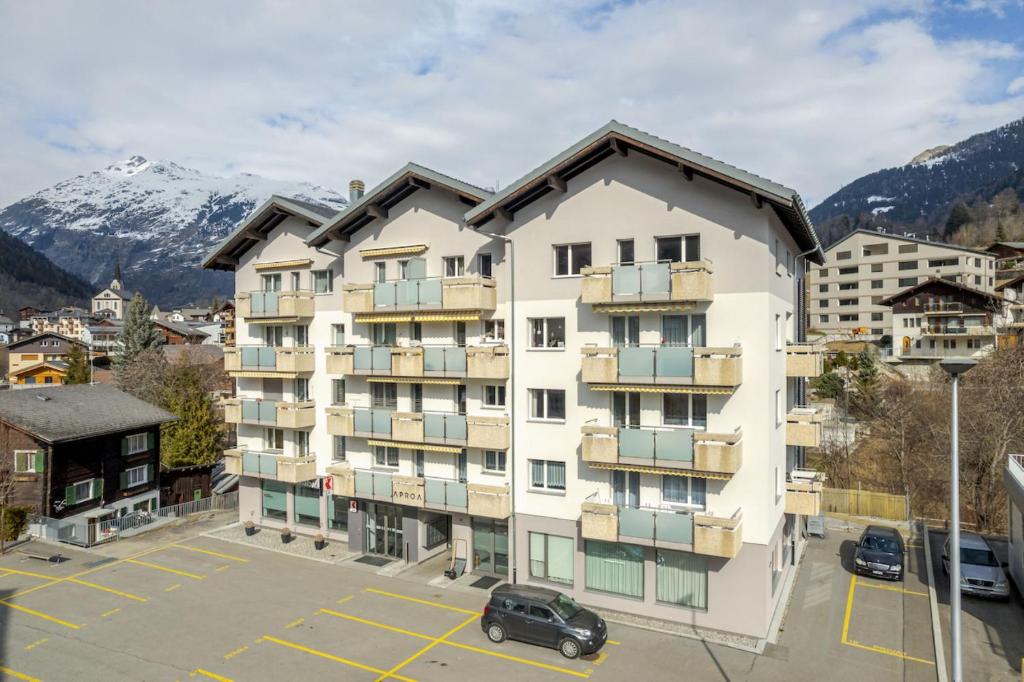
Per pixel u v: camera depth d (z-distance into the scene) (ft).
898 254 307.78
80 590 87.92
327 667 66.80
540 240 83.15
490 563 92.38
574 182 81.00
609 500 79.66
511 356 85.25
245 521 117.80
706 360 70.03
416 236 94.38
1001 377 150.82
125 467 126.00
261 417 108.78
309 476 106.83
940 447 146.20
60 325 531.50
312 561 99.04
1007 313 247.70
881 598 82.84
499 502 84.28
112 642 72.64
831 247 322.75
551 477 84.17
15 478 112.57
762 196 69.15
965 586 82.28
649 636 72.79
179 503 139.03
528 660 67.87
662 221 75.92
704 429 74.95
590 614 71.36
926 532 99.14
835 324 320.91
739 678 63.87
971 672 65.10
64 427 115.14
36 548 105.70
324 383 106.42
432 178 88.89
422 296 88.94
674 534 72.23
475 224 84.64
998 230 444.14
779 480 81.35
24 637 73.92
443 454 94.07
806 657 67.97
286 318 107.04
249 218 109.50
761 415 71.77
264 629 75.66
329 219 102.63
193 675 65.46
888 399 172.55
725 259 73.00
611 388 75.51
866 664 66.59
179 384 194.18
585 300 75.46
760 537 71.92
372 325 100.58
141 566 97.30
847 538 107.45
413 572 93.61
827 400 187.32
